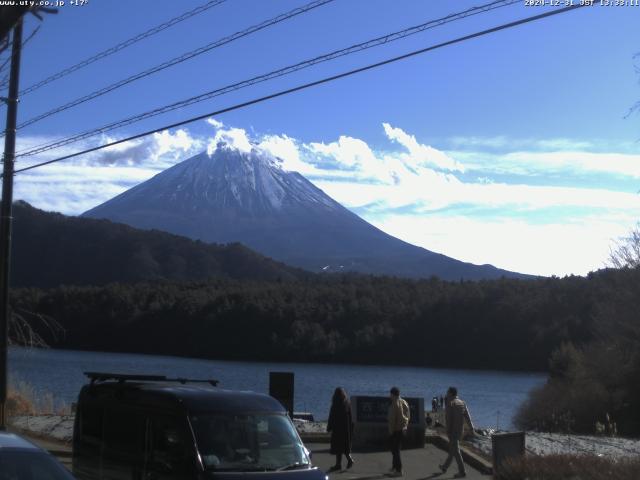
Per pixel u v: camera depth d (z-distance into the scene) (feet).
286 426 30.50
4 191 58.18
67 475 22.57
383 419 61.31
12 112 57.57
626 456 51.90
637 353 119.75
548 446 61.21
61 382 144.56
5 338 58.08
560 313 253.24
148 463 29.81
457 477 49.49
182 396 29.99
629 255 128.06
